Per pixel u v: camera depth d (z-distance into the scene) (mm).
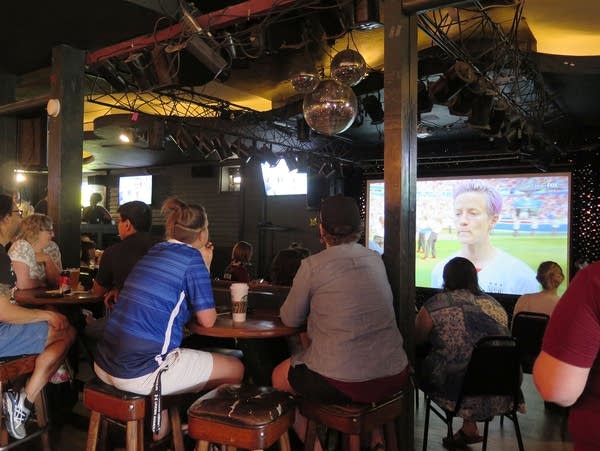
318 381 2008
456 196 8562
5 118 4441
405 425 2455
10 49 4004
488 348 2658
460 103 4328
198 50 3375
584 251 7543
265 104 7832
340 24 3230
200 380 2195
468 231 8430
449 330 2836
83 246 6207
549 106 6156
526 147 6039
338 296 2033
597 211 7441
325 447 2662
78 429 3090
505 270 8133
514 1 2934
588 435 1209
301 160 8523
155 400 2029
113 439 2896
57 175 3811
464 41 4914
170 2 3467
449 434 3006
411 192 2553
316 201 9383
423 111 5043
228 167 10625
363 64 3549
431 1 2381
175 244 2221
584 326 1162
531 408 3781
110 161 10844
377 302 2082
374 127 7297
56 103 3816
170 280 2100
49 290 3150
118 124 6969
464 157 8320
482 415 2797
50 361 2605
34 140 4379
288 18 3314
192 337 3109
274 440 1880
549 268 3928
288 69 5719
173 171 11203
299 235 9859
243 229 10422
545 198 7844
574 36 5410
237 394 2035
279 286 3020
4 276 2406
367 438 2527
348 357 1992
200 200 10906
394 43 2492
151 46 3713
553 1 4465
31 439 2746
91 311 3840
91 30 3658
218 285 3393
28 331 2523
